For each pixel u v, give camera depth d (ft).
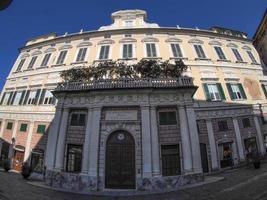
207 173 65.77
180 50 88.84
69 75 65.16
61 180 54.39
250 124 80.12
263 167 60.95
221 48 93.91
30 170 64.69
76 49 92.38
